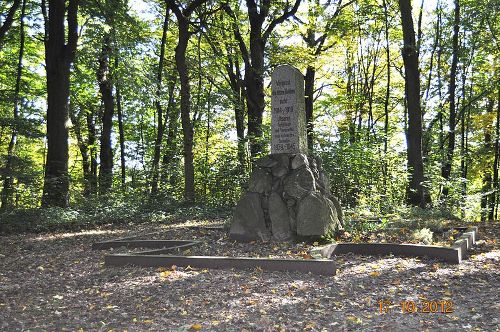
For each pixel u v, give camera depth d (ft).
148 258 28.35
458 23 70.18
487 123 86.53
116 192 67.82
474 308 19.04
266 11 72.79
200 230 40.98
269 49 78.02
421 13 88.69
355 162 55.77
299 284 23.25
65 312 20.08
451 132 80.94
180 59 64.39
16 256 34.24
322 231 33.94
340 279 24.22
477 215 71.92
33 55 85.97
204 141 92.63
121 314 19.56
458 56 79.66
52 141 60.03
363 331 16.94
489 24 70.85
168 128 88.99
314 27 80.23
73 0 59.93
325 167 55.47
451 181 63.82
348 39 86.22
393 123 102.58
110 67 80.89
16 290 23.98
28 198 63.31
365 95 95.96
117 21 62.08
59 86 60.39
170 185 69.26
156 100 70.38
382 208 50.80
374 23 88.99
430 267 26.30
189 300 21.06
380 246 30.50
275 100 37.70
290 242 34.14
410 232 36.09
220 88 74.74
